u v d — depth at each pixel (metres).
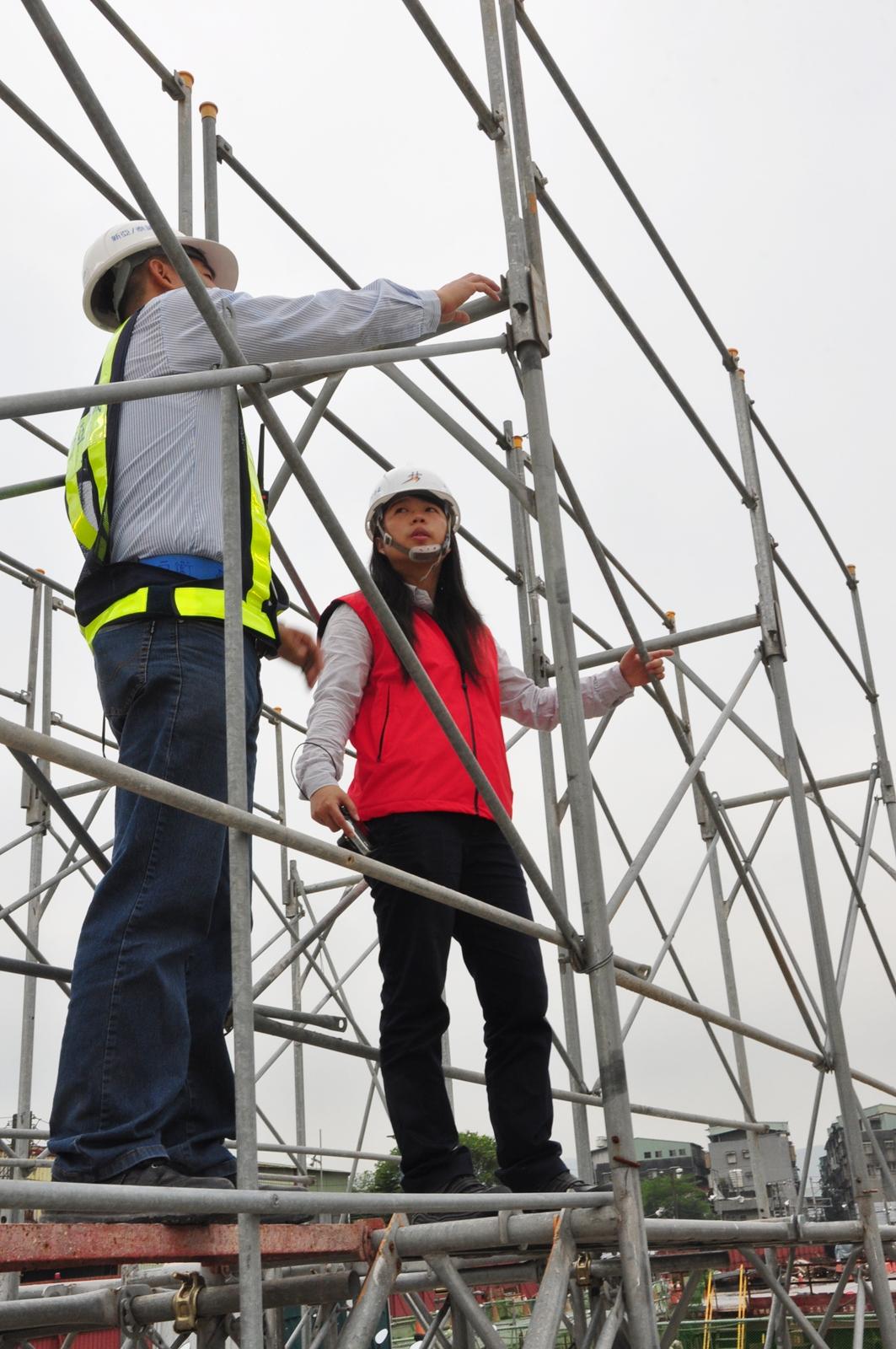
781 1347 4.55
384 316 2.55
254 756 2.44
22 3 1.47
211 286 2.86
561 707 2.51
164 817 2.18
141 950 2.09
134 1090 2.00
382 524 2.96
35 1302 2.86
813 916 4.41
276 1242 2.10
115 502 2.38
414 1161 2.54
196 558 2.34
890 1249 4.89
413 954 2.61
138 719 2.24
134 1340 2.92
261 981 4.28
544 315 2.78
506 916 2.21
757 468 4.88
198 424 2.42
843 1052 4.30
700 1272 4.34
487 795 2.23
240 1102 1.72
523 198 2.93
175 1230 1.91
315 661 2.98
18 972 2.91
